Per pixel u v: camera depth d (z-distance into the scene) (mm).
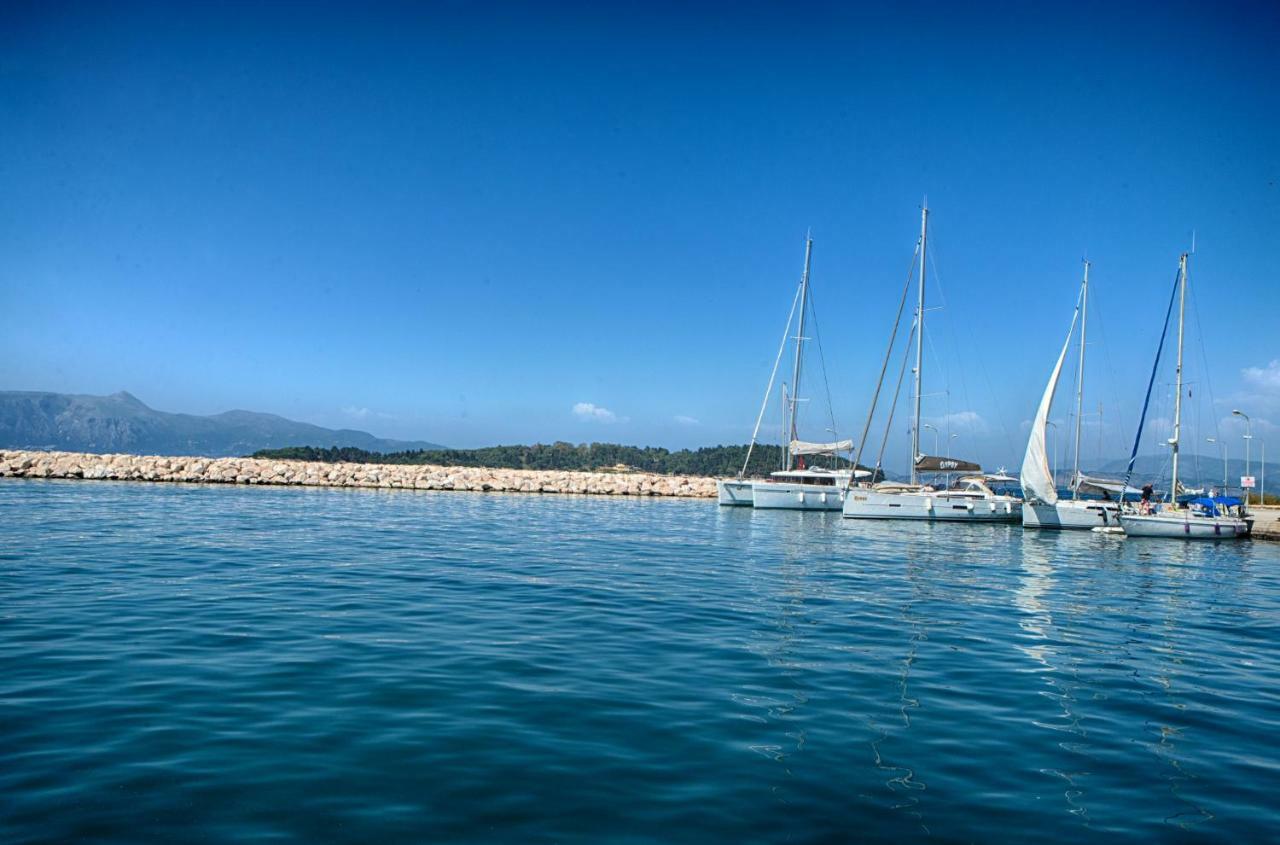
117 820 5105
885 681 9109
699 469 107562
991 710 8188
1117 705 8578
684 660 9742
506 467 104438
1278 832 5566
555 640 10578
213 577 14742
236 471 58469
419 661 9203
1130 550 28797
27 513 26688
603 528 30969
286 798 5527
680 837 5156
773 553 23281
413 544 22000
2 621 10547
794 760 6578
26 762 5977
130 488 44219
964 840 5285
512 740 6793
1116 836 5434
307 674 8523
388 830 5117
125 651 9211
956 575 19344
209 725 6898
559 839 5070
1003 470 47906
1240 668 10664
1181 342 38688
